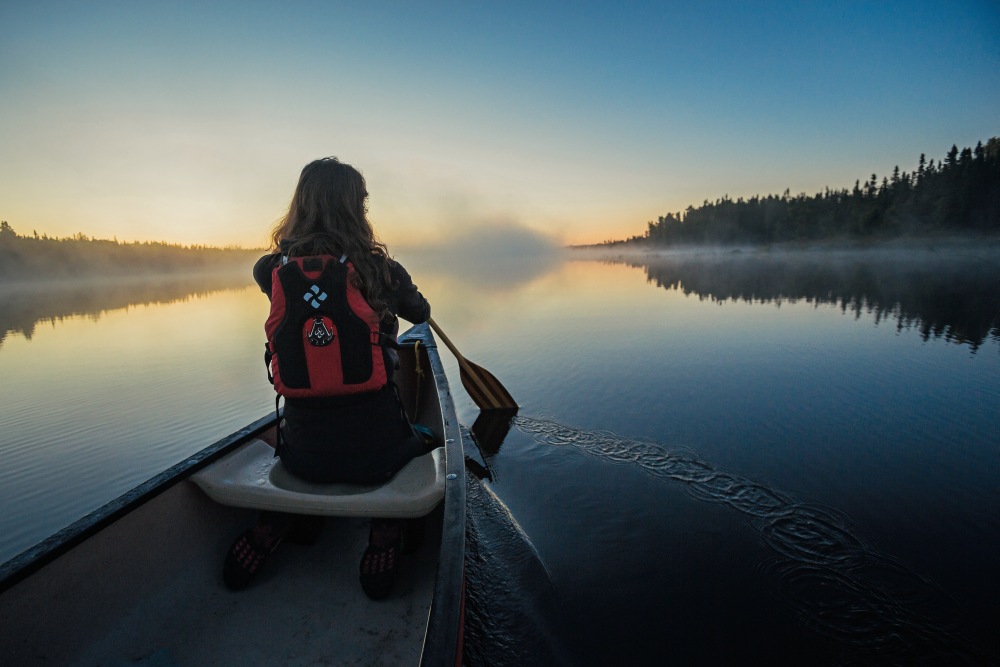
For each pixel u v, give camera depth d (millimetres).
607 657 1881
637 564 2361
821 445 3502
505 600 2170
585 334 7887
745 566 2326
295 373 1394
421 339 4152
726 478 3109
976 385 4672
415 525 1640
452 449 1711
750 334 7492
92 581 1242
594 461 3408
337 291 1376
